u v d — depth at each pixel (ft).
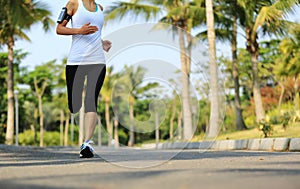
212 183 12.62
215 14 77.51
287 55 102.01
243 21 75.82
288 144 38.75
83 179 14.05
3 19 84.74
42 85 195.31
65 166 19.66
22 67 194.29
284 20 70.08
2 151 35.88
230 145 48.91
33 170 17.76
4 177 15.17
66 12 23.98
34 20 80.12
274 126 59.72
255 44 74.49
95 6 24.34
